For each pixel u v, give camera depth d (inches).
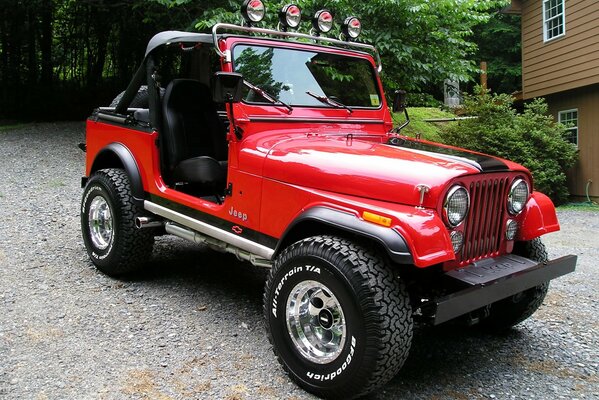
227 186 144.1
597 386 128.0
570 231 331.0
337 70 168.1
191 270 195.0
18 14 565.9
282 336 120.8
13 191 301.0
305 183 125.3
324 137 146.6
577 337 156.8
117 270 178.2
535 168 448.8
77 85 626.5
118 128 185.0
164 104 170.6
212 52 170.7
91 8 570.9
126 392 114.3
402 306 107.3
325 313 116.0
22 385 115.3
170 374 122.6
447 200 111.4
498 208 129.1
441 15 382.6
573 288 203.9
